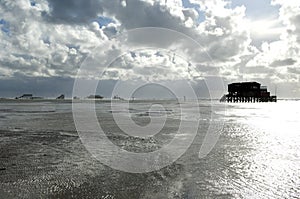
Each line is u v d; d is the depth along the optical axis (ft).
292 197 23.27
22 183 25.82
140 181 26.81
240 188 25.29
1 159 35.09
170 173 29.78
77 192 23.66
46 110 144.77
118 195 23.11
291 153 41.32
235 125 80.28
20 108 166.81
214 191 24.36
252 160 36.42
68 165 32.48
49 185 25.35
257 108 206.59
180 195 23.35
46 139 51.06
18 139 50.80
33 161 34.19
